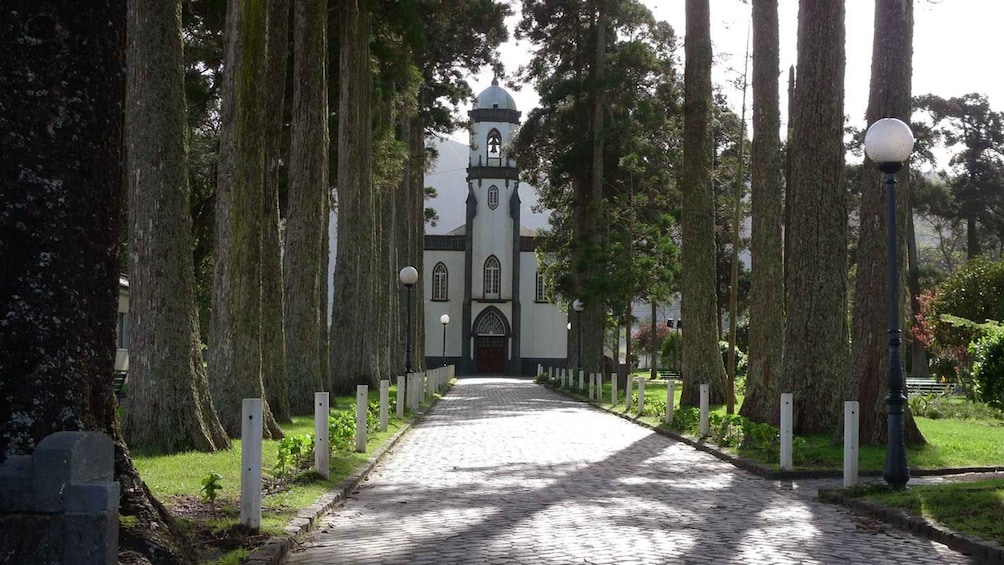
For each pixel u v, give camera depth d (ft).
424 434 71.05
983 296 109.29
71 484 16.42
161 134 46.73
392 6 99.45
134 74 46.70
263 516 30.27
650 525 31.17
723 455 53.16
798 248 62.80
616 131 145.07
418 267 193.98
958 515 30.42
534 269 282.56
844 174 62.69
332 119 110.22
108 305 20.24
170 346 46.88
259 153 58.59
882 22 53.98
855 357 55.01
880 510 32.91
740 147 91.50
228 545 25.61
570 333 178.60
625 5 148.77
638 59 145.18
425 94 155.63
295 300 79.87
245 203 58.29
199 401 48.14
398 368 175.42
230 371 57.93
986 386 56.95
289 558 26.21
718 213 153.99
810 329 62.28
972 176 201.98
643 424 79.51
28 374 18.47
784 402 46.14
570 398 133.59
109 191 20.03
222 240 58.13
